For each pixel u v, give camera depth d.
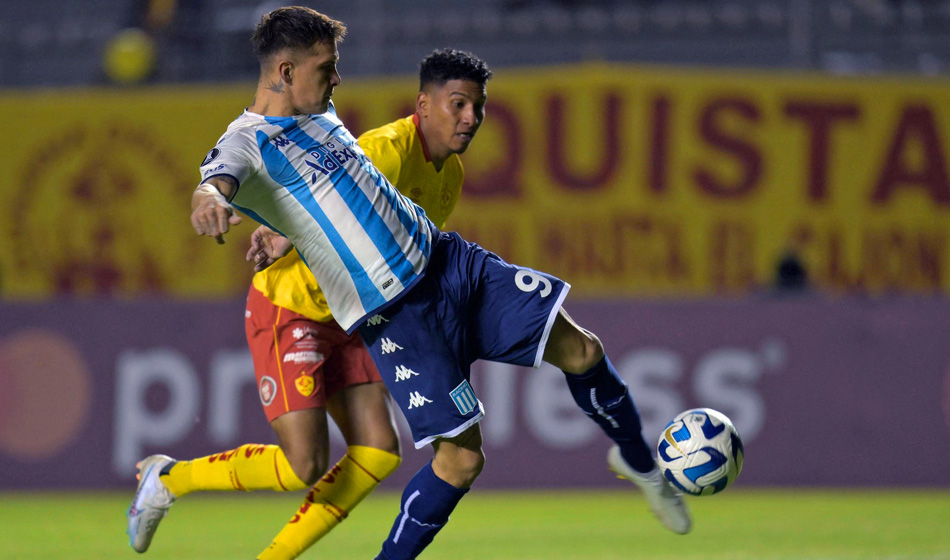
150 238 40.69
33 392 28.97
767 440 28.73
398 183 14.08
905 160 38.97
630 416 13.82
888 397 28.89
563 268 38.78
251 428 28.59
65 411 28.92
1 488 28.72
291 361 13.77
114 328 29.06
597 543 19.88
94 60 43.72
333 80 12.31
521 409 28.59
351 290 12.15
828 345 28.98
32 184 41.28
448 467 12.42
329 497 13.88
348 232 11.97
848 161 39.06
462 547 19.34
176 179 40.91
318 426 13.68
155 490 14.59
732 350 28.88
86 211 41.03
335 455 27.55
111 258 40.84
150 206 40.78
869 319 29.03
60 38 44.03
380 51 41.44
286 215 12.02
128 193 40.97
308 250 12.20
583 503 26.56
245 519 24.69
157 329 28.98
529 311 12.66
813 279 38.84
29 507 26.23
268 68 12.15
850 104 39.09
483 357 12.96
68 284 40.88
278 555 13.74
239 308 28.97
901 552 18.45
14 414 28.92
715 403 28.77
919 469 28.80
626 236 38.66
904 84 39.06
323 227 11.97
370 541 20.39
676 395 28.70
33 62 44.00
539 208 38.84
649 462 14.30
